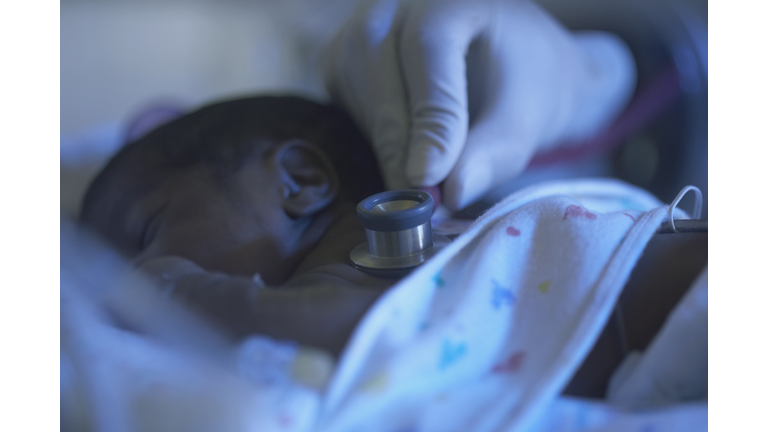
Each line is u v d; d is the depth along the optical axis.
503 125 0.69
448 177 0.61
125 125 1.13
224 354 0.34
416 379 0.32
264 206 0.51
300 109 0.62
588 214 0.39
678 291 0.37
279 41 1.53
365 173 0.61
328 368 0.31
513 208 0.44
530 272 0.38
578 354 0.32
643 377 0.34
